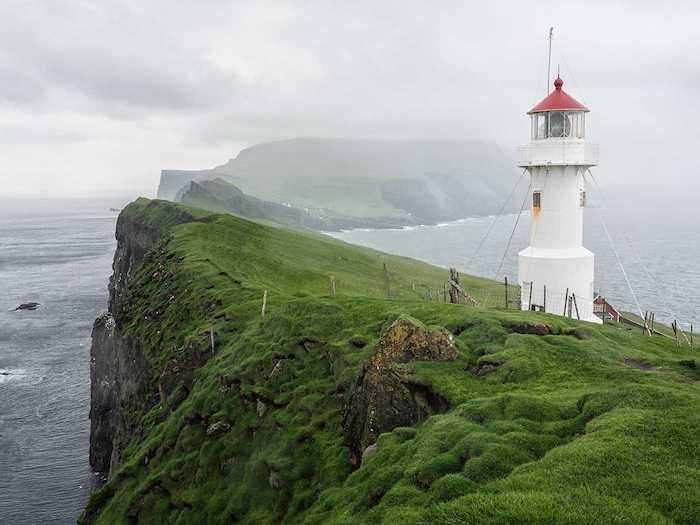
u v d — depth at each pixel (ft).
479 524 40.06
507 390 66.64
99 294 497.05
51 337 356.79
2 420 232.94
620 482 42.32
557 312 137.28
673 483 41.32
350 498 57.52
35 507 171.32
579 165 132.57
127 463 114.62
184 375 131.23
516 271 557.74
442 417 61.05
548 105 133.59
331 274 218.38
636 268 542.16
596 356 75.41
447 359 75.77
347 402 80.48
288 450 82.02
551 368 72.08
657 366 73.51
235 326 135.13
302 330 107.65
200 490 92.73
